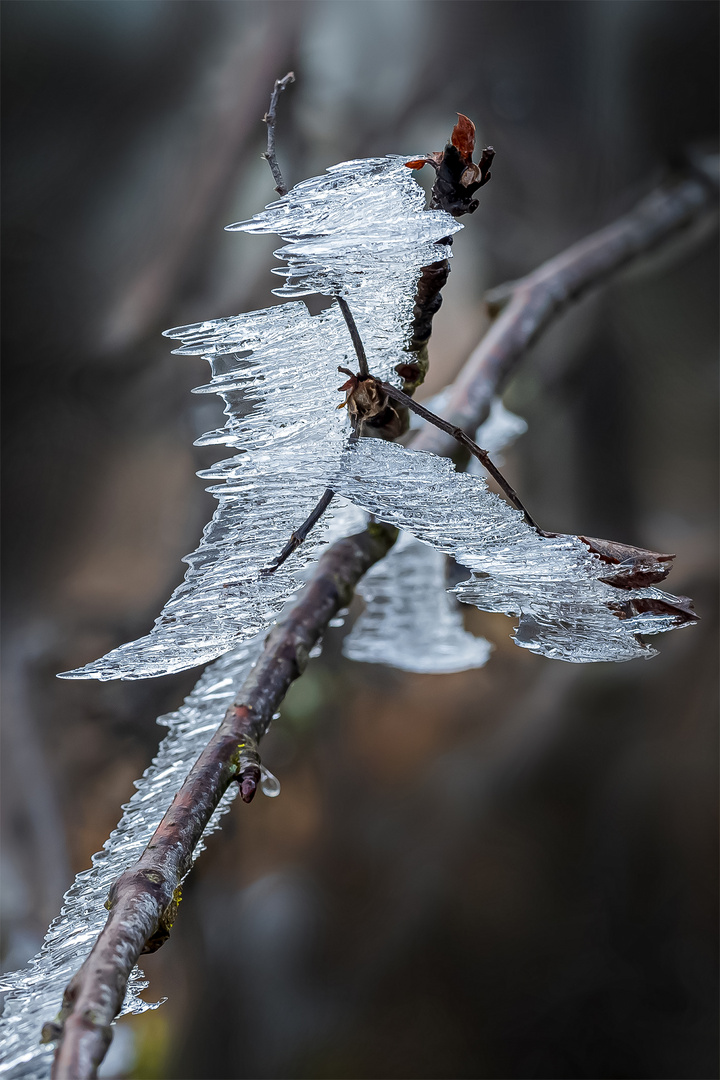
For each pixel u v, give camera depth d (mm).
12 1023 522
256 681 583
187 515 1167
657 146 1203
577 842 1407
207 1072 1191
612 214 1236
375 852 1396
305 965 1309
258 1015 1253
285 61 1151
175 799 552
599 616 558
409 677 1463
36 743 1077
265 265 1161
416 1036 1328
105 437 1201
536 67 1213
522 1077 1311
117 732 1081
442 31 1196
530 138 1242
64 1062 494
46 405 1194
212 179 1160
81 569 1169
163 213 1179
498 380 739
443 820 1426
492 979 1374
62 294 1197
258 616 549
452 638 723
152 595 1144
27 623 1145
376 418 561
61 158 1200
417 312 560
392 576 718
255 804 1358
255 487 554
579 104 1221
